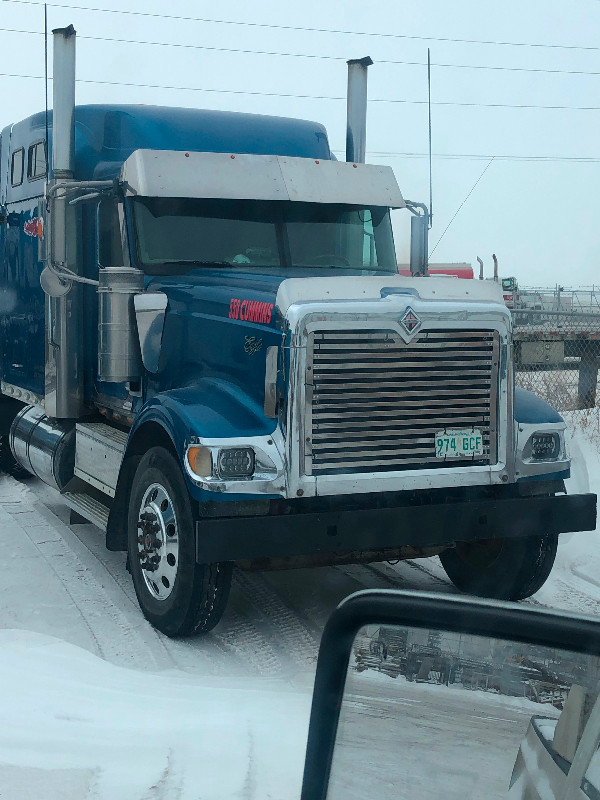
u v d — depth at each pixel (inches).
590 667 56.2
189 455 209.8
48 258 276.4
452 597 65.3
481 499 229.6
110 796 135.4
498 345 224.5
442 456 220.2
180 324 252.5
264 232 284.7
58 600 250.1
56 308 301.0
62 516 350.0
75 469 302.5
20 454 349.1
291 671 203.6
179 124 300.4
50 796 135.7
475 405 223.1
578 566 293.3
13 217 363.3
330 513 211.5
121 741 154.1
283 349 209.8
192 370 246.1
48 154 325.7
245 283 234.4
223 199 279.9
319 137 322.0
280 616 245.1
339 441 211.9
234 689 185.6
